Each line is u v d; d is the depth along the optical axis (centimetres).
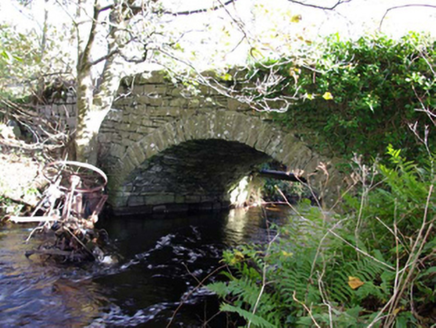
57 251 500
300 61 385
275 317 219
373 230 248
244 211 1163
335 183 490
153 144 755
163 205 995
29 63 915
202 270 561
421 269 203
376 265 203
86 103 685
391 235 241
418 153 427
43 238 611
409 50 427
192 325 376
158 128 744
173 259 608
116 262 560
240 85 605
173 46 510
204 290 477
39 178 720
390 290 204
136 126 792
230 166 1015
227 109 627
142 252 636
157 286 483
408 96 430
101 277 497
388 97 448
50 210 488
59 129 848
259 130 582
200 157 862
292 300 220
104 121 885
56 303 408
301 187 1327
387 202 254
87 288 457
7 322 360
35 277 468
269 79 520
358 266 212
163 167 861
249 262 350
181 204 1052
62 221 490
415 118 430
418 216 229
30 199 707
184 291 471
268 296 233
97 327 365
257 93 579
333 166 499
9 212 683
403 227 238
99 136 901
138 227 827
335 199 485
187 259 612
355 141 482
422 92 422
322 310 199
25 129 1051
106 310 403
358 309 188
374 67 451
